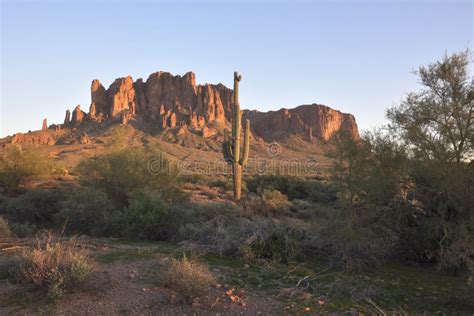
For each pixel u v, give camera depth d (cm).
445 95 984
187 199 1747
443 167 901
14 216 1466
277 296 587
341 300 591
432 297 628
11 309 489
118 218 1191
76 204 1302
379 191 902
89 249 817
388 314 539
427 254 899
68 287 543
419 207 950
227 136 2448
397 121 1010
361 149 930
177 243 959
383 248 865
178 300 540
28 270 556
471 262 741
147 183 1688
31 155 2277
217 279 636
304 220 1530
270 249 828
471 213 826
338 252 815
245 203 1520
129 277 621
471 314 555
